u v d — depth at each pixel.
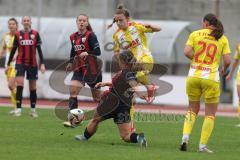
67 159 25.33
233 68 39.44
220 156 27.61
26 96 70.50
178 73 81.44
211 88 28.39
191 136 35.50
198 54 28.59
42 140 31.03
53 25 77.56
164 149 29.28
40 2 70.69
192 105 29.11
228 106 72.81
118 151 27.89
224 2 94.75
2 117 43.16
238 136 36.50
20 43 43.78
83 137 31.22
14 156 25.72
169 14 99.12
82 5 100.81
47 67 76.38
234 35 94.31
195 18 98.00
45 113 48.06
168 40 74.94
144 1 100.25
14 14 101.12
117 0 99.75
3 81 70.31
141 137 29.48
